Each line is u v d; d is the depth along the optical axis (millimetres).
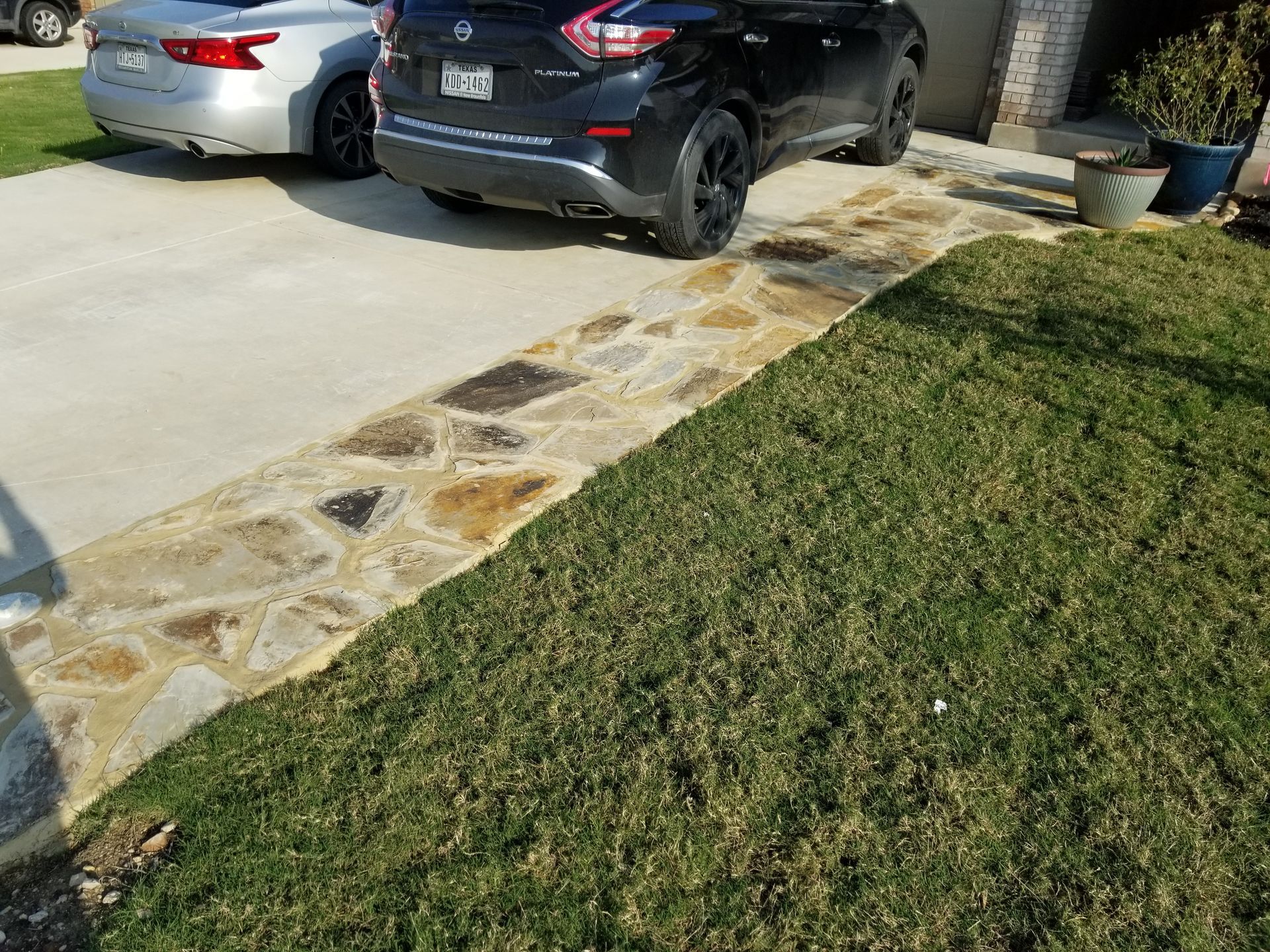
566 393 4102
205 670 2613
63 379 4113
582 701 2547
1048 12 7926
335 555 3086
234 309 4828
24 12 14195
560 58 4727
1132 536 3297
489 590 2943
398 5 5125
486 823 2223
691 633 2789
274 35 6398
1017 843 2203
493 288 5188
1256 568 3158
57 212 6211
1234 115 6867
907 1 8812
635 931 2006
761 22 5488
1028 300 5176
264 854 2139
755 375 4316
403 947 1976
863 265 5602
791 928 2014
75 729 2414
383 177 7250
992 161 8102
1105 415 4062
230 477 3480
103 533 3166
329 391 4082
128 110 6465
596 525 3256
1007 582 3039
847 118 6836
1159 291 5371
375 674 2625
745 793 2305
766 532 3240
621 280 5336
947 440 3830
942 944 1994
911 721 2506
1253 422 4062
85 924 2006
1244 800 2312
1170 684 2652
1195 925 2037
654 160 4984
